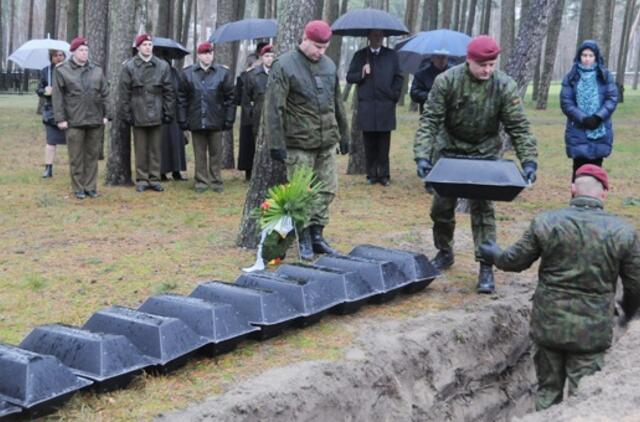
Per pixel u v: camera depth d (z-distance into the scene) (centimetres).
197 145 1116
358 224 911
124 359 440
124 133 1169
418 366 533
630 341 504
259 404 432
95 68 1036
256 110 1168
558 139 1938
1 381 401
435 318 585
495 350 594
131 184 1188
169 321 471
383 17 1151
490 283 653
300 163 713
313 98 702
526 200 1105
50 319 550
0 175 1255
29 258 724
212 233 844
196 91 1089
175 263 713
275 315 529
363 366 498
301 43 706
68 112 1025
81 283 643
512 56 1044
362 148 1334
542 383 520
